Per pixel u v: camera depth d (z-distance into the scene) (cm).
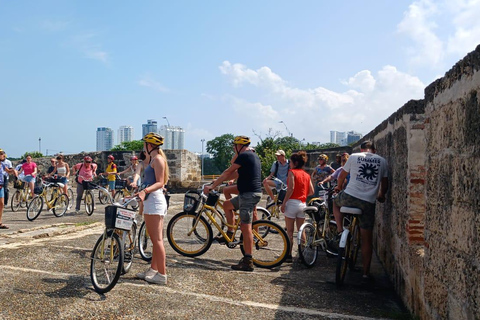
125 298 461
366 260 601
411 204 473
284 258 648
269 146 2881
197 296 485
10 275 522
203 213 687
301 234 657
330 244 743
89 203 1224
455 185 327
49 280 509
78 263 592
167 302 459
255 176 632
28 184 1360
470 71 300
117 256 481
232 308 453
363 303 493
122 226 478
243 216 625
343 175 609
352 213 584
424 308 404
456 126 329
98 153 2358
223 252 737
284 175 1045
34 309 419
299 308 463
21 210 1324
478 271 279
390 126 632
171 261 641
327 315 444
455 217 325
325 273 637
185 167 2281
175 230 693
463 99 314
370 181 589
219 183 658
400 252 523
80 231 853
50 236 787
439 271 360
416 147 479
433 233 383
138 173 693
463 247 307
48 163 2334
